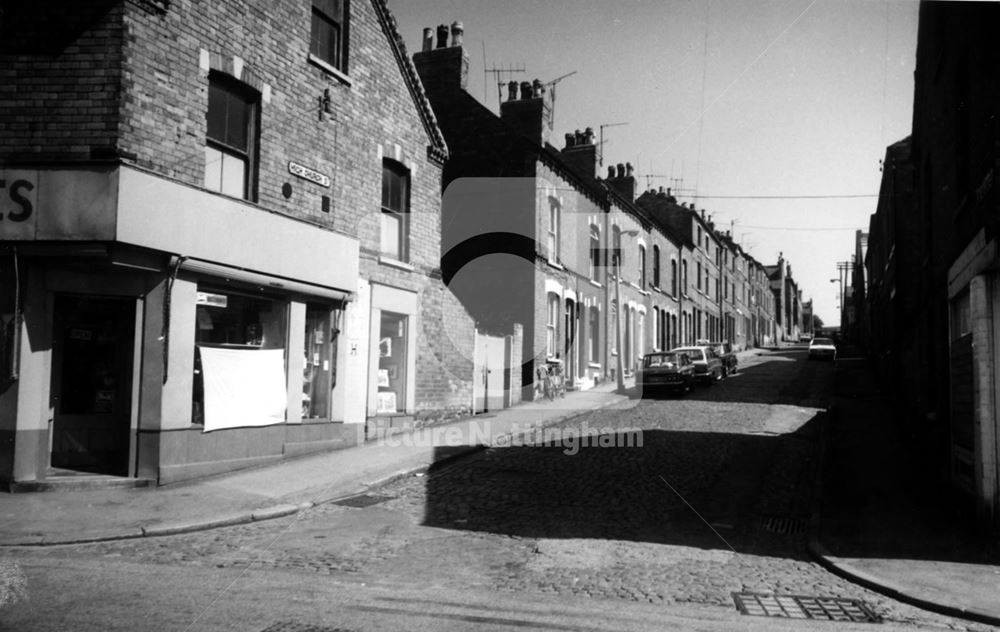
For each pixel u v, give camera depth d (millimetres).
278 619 4996
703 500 9828
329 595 5652
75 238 8930
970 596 6000
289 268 11531
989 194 8039
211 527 7980
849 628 5332
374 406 13703
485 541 7641
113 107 9125
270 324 11617
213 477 10188
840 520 8680
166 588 5688
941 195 11578
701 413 18516
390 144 14383
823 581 6602
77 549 7027
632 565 6902
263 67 11289
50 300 9281
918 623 5516
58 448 9695
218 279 10438
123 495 9000
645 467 11812
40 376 9164
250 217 10852
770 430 15688
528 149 19875
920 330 14516
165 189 9539
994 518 8031
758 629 5207
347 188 13062
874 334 32844
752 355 50125
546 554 7195
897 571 6723
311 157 12234
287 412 11680
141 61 9422
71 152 9086
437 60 21078
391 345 14594
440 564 6766
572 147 25391
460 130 20562
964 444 9383
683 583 6387
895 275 19906
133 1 9320
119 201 8953
